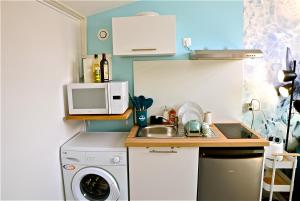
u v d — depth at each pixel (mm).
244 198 1847
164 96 2367
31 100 1498
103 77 2076
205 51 1924
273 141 2086
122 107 1941
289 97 2312
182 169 1839
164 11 2283
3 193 1255
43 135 1651
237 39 2277
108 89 1918
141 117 2266
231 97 2338
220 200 1862
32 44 1504
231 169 1806
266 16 2244
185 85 2346
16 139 1352
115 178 1874
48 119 1724
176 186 1864
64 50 1992
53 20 1789
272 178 1925
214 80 2326
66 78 2039
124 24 1934
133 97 2342
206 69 2318
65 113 2025
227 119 2367
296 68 2297
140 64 2340
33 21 1515
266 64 2297
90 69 2107
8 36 1278
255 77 2314
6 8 1263
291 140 2379
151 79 2352
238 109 2348
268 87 2320
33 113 1521
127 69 2361
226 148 1812
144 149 1821
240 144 1776
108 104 1934
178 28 2297
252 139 1835
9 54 1287
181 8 2275
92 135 2266
